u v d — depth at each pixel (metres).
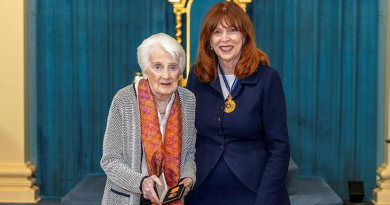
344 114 6.04
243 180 2.53
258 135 2.60
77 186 5.62
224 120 2.56
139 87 2.40
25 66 5.75
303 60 6.00
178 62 2.36
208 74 2.61
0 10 5.64
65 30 5.97
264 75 2.55
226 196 2.58
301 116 6.06
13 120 5.70
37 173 6.10
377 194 5.64
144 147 2.36
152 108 2.37
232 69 2.61
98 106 6.06
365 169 6.05
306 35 5.98
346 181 6.07
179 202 2.48
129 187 2.31
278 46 6.01
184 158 2.50
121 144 2.38
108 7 6.00
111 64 6.04
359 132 6.04
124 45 6.03
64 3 5.95
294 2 5.96
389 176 5.60
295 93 6.04
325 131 6.06
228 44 2.53
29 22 5.96
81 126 6.07
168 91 2.35
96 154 6.11
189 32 5.92
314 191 5.48
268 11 5.99
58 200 5.95
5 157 5.72
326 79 6.01
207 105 2.62
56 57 6.00
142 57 2.36
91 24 5.98
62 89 6.03
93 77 6.04
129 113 2.38
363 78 5.98
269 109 2.53
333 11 5.95
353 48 5.95
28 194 5.73
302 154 6.10
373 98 5.98
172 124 2.43
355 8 5.91
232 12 2.51
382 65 5.95
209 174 2.59
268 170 2.52
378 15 5.92
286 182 5.31
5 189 5.71
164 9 5.99
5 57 5.66
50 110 6.05
